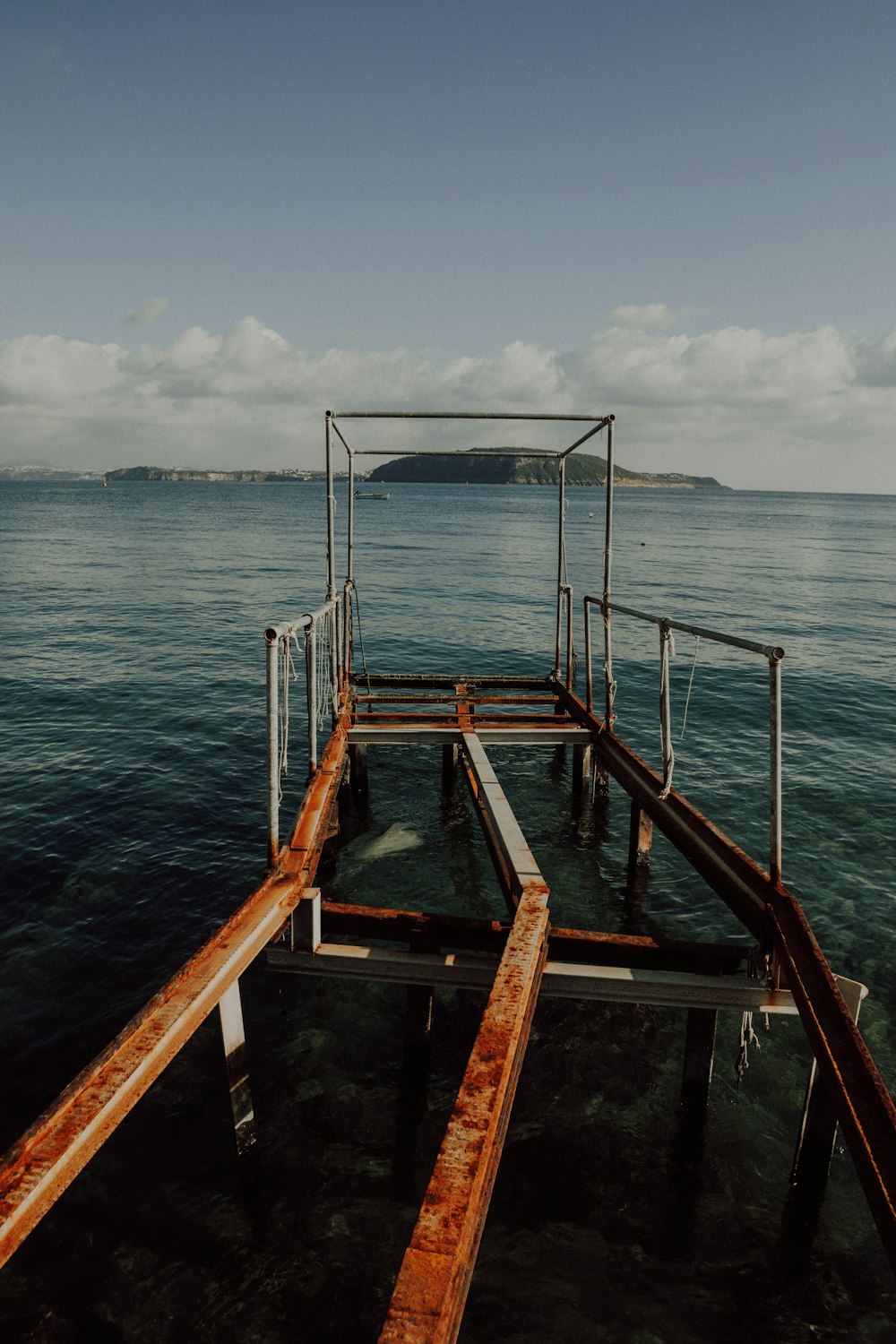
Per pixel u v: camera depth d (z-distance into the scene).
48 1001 6.48
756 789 11.51
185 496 166.75
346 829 10.23
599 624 26.34
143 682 16.89
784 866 9.11
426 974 5.00
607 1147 5.25
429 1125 5.39
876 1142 2.96
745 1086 5.79
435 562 46.09
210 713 14.70
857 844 9.72
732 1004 4.72
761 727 14.80
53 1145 2.71
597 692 17.25
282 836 9.52
